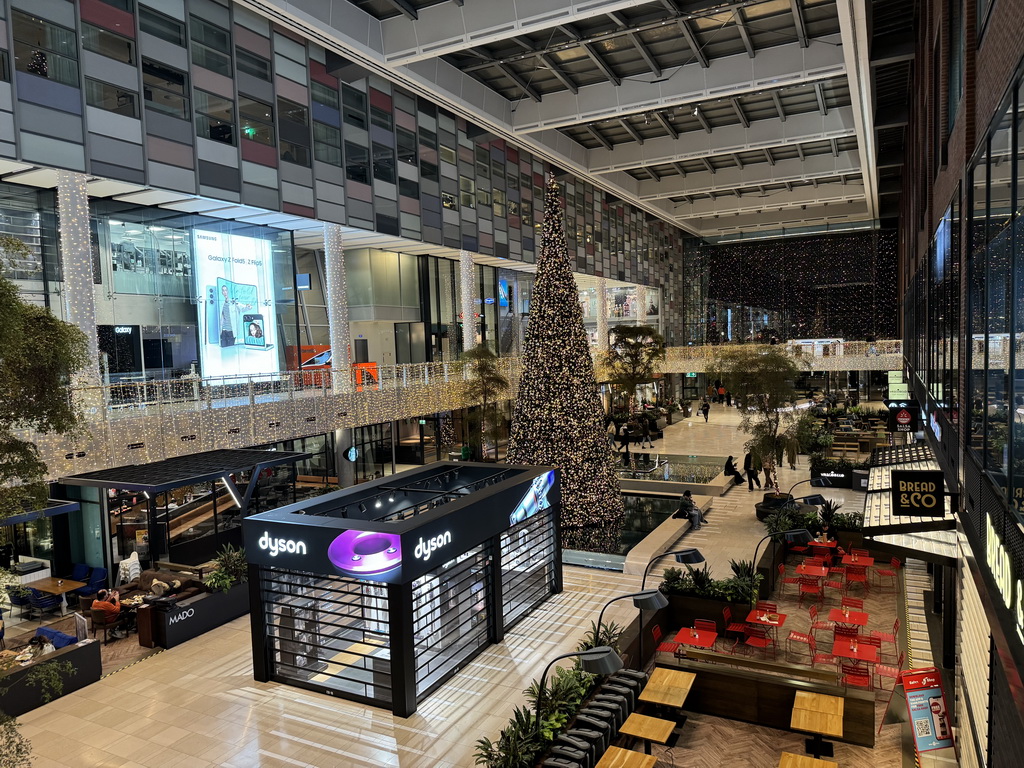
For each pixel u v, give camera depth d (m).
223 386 22.64
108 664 14.12
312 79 24.61
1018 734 5.08
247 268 25.19
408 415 27.48
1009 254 5.98
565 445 23.73
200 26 20.52
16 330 7.60
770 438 25.38
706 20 25.17
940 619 15.72
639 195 49.75
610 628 13.80
